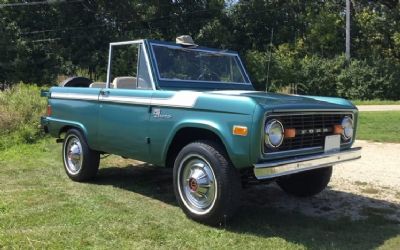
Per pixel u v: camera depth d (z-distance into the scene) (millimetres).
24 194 6191
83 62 35562
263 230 5117
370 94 33656
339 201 6309
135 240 4727
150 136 5625
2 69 35469
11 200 5898
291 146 5023
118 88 6219
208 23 36938
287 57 35469
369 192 6746
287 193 6602
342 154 5480
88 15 37469
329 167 6152
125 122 5973
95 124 6473
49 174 7379
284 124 4898
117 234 4859
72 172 7059
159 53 5996
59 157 8672
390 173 7848
